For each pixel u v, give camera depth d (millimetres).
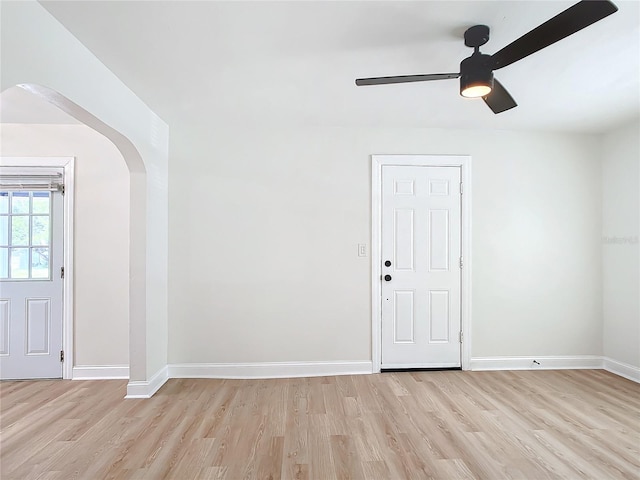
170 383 3371
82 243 3504
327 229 3631
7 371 3441
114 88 2496
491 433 2443
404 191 3695
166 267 3492
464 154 3732
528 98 2922
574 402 2941
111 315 3508
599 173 3814
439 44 2117
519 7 1771
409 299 3688
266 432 2457
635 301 3463
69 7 1763
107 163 3525
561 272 3789
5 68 1557
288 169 3619
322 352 3607
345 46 2139
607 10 1434
